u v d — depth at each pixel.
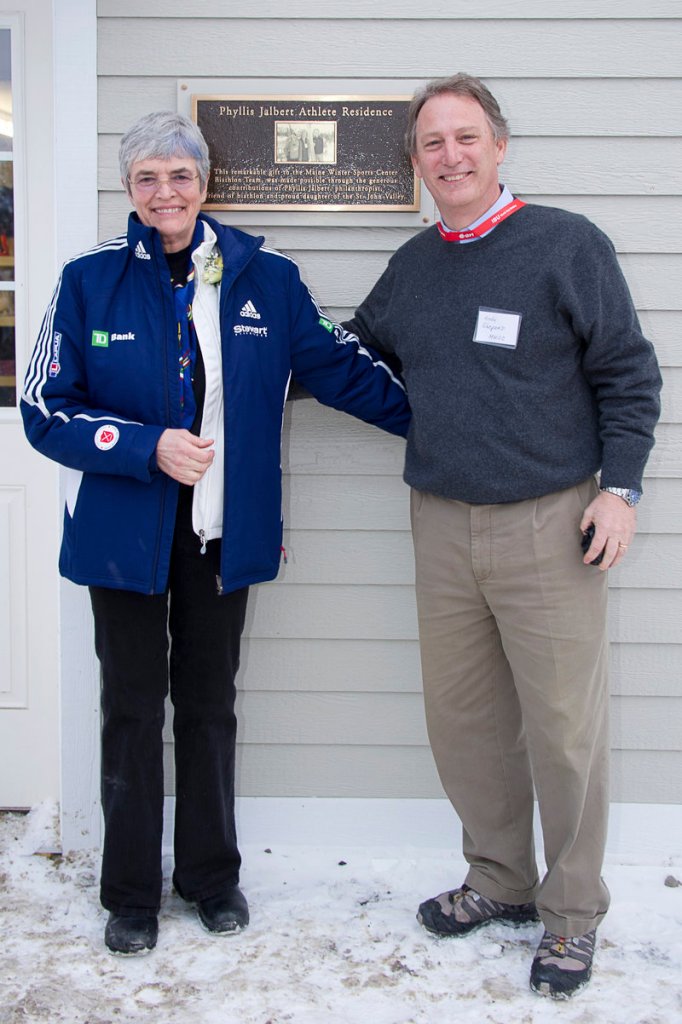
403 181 2.50
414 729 2.67
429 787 2.69
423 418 2.11
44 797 2.82
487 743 2.28
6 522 2.74
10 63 2.63
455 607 2.19
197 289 2.15
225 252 2.16
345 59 2.48
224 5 2.46
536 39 2.47
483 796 2.29
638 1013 2.07
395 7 2.46
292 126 2.48
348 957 2.23
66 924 2.34
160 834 2.28
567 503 2.06
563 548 2.05
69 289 2.12
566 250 1.98
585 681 2.09
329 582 2.63
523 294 1.99
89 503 2.12
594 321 1.96
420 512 2.24
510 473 2.02
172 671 2.29
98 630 2.21
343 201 2.51
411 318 2.13
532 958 2.24
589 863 2.15
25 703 2.80
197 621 2.22
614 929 2.36
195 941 2.28
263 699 2.66
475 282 2.04
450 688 2.26
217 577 2.20
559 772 2.10
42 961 2.20
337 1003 2.08
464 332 2.04
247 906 2.37
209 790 2.29
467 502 2.10
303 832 2.70
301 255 2.54
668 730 2.65
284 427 2.59
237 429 2.14
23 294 2.69
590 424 2.08
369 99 2.47
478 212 2.05
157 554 2.11
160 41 2.46
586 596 2.07
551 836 2.15
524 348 1.99
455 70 2.49
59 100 2.46
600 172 2.51
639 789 2.67
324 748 2.68
